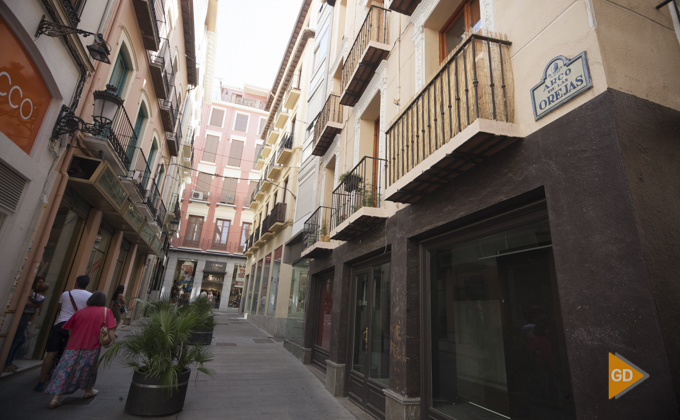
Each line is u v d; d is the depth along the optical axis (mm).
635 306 1904
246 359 8820
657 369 1754
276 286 15211
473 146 3109
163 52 10445
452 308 4086
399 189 4129
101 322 4684
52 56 4754
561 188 2512
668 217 2119
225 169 33250
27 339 6262
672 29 2812
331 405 5641
